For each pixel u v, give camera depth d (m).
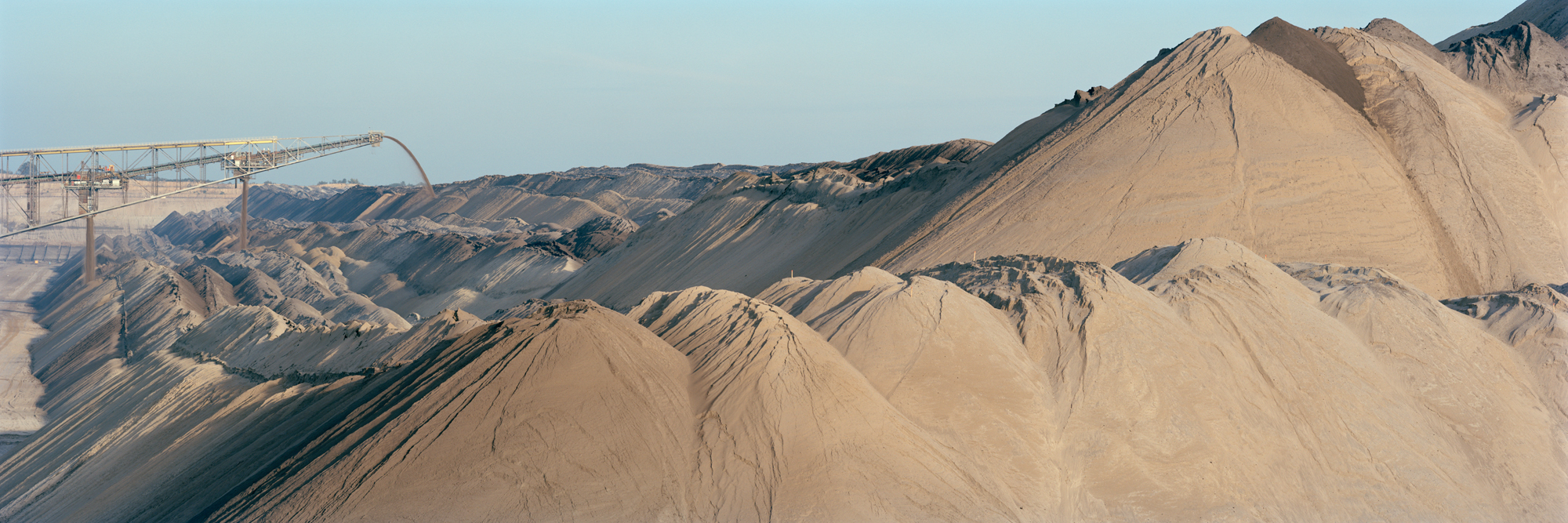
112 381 59.81
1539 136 60.66
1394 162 56.41
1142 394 26.92
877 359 27.55
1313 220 51.41
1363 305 32.84
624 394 24.48
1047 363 28.33
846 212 78.25
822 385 25.19
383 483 22.17
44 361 86.06
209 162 104.12
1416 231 50.91
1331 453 26.70
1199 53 65.31
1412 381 30.17
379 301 122.62
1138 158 57.69
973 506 22.94
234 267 134.12
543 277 107.06
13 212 114.12
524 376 24.34
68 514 34.34
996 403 26.23
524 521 21.30
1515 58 71.12
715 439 23.97
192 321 75.75
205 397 43.62
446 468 22.34
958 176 70.88
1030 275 32.88
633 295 83.75
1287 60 63.88
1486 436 28.50
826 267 68.75
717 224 89.81
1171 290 32.28
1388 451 27.02
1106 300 29.77
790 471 23.16
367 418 25.02
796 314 32.91
